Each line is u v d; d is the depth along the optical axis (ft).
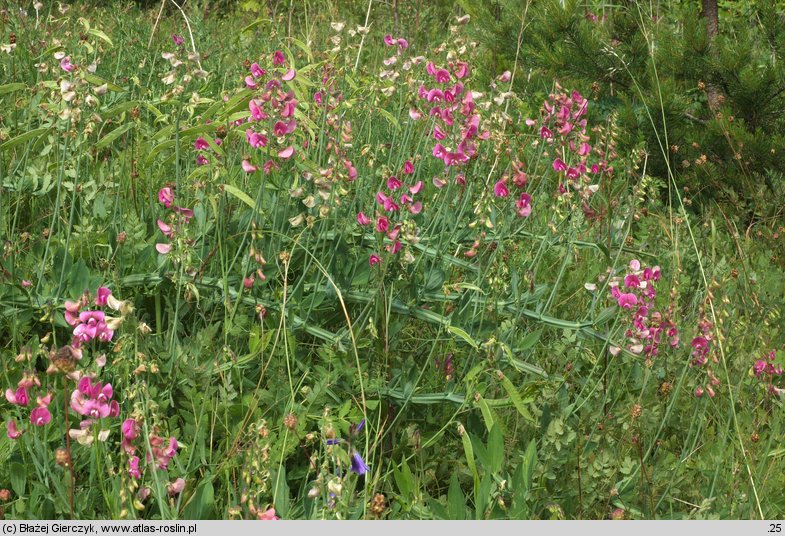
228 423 7.83
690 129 16.99
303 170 8.81
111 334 6.50
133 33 16.69
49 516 6.64
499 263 9.05
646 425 8.54
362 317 8.90
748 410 9.57
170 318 8.52
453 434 8.60
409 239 8.46
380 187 9.68
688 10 17.31
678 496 8.25
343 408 7.84
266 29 20.02
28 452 7.02
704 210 16.69
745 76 16.51
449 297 9.00
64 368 5.85
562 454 7.69
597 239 12.14
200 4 24.77
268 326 8.63
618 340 9.15
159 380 7.79
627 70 17.35
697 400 9.05
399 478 7.37
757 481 8.34
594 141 16.39
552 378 8.70
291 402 7.75
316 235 9.27
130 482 6.21
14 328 7.77
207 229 8.94
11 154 10.36
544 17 17.78
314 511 6.57
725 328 9.93
